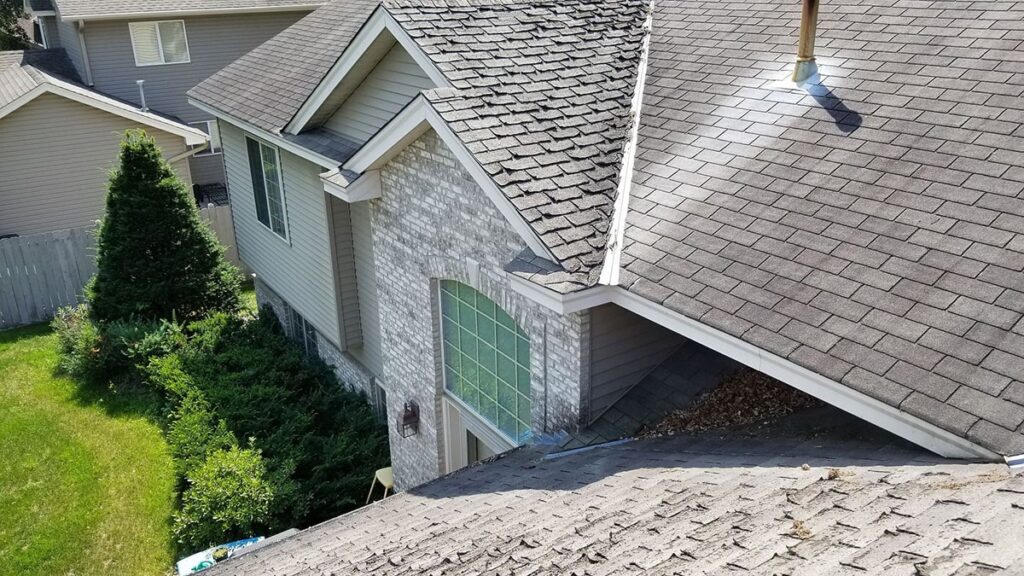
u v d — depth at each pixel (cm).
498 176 796
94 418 1575
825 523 427
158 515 1263
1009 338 501
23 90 2206
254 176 1859
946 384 491
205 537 1188
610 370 835
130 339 1739
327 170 1455
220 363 1694
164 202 1834
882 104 764
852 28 909
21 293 2086
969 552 336
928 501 416
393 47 1177
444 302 1093
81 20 2644
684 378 846
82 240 2131
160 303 1880
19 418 1573
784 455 613
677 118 898
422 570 569
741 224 706
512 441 1005
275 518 1248
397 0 1019
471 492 783
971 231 589
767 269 644
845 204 669
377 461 1439
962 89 736
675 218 754
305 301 1738
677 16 1132
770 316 599
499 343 987
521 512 648
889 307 560
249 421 1470
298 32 1891
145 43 2805
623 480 659
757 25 1019
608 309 803
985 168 637
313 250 1619
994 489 406
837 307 579
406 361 1216
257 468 1289
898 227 622
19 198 2255
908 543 366
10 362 1848
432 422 1180
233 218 2114
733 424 746
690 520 501
